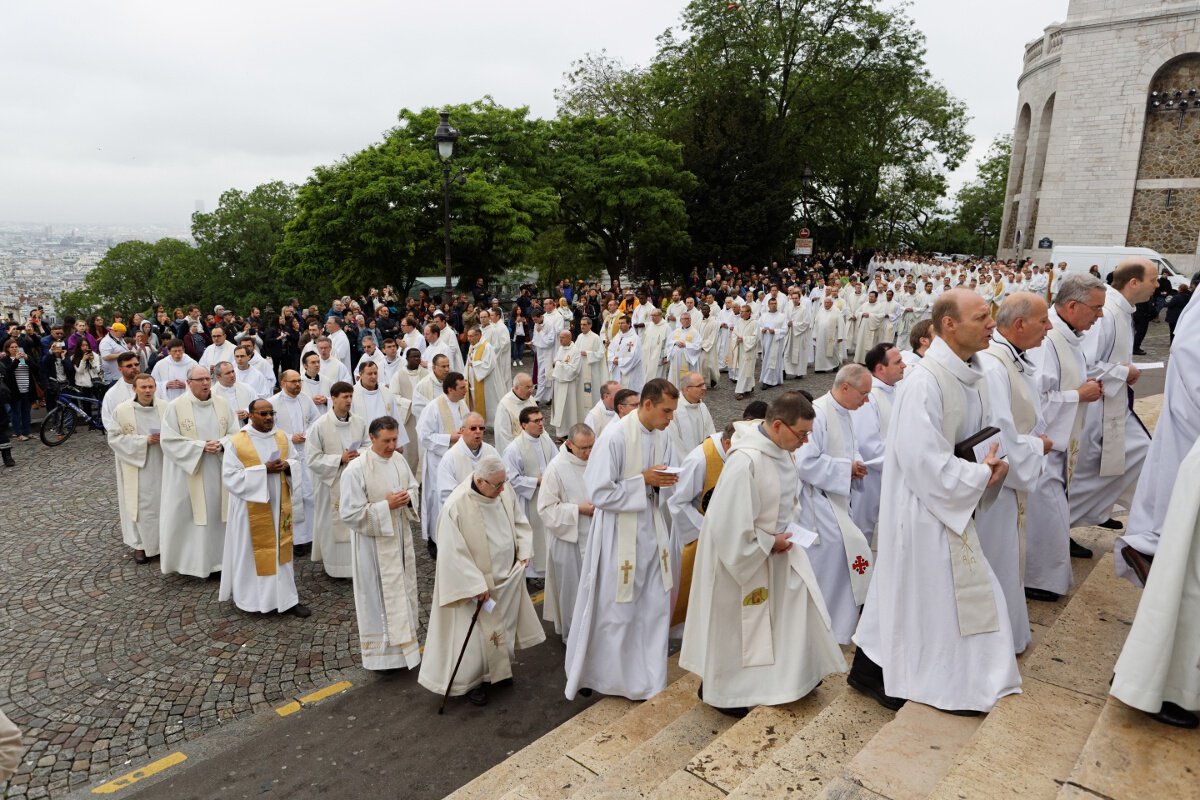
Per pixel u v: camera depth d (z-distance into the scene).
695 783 3.46
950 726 3.35
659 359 16.08
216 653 6.07
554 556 6.15
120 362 8.25
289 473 6.83
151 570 7.69
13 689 5.54
